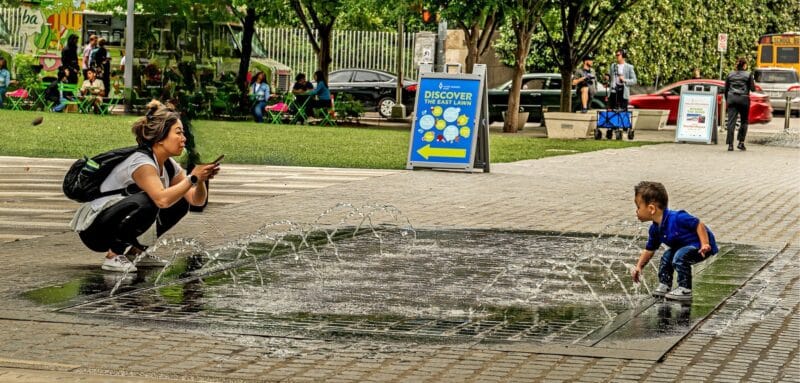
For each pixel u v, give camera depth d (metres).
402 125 35.03
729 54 59.00
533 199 15.40
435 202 14.86
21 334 7.32
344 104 33.75
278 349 7.04
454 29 44.66
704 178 19.20
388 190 16.11
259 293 8.82
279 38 44.41
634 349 7.09
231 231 12.08
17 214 13.21
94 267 9.82
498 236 12.00
